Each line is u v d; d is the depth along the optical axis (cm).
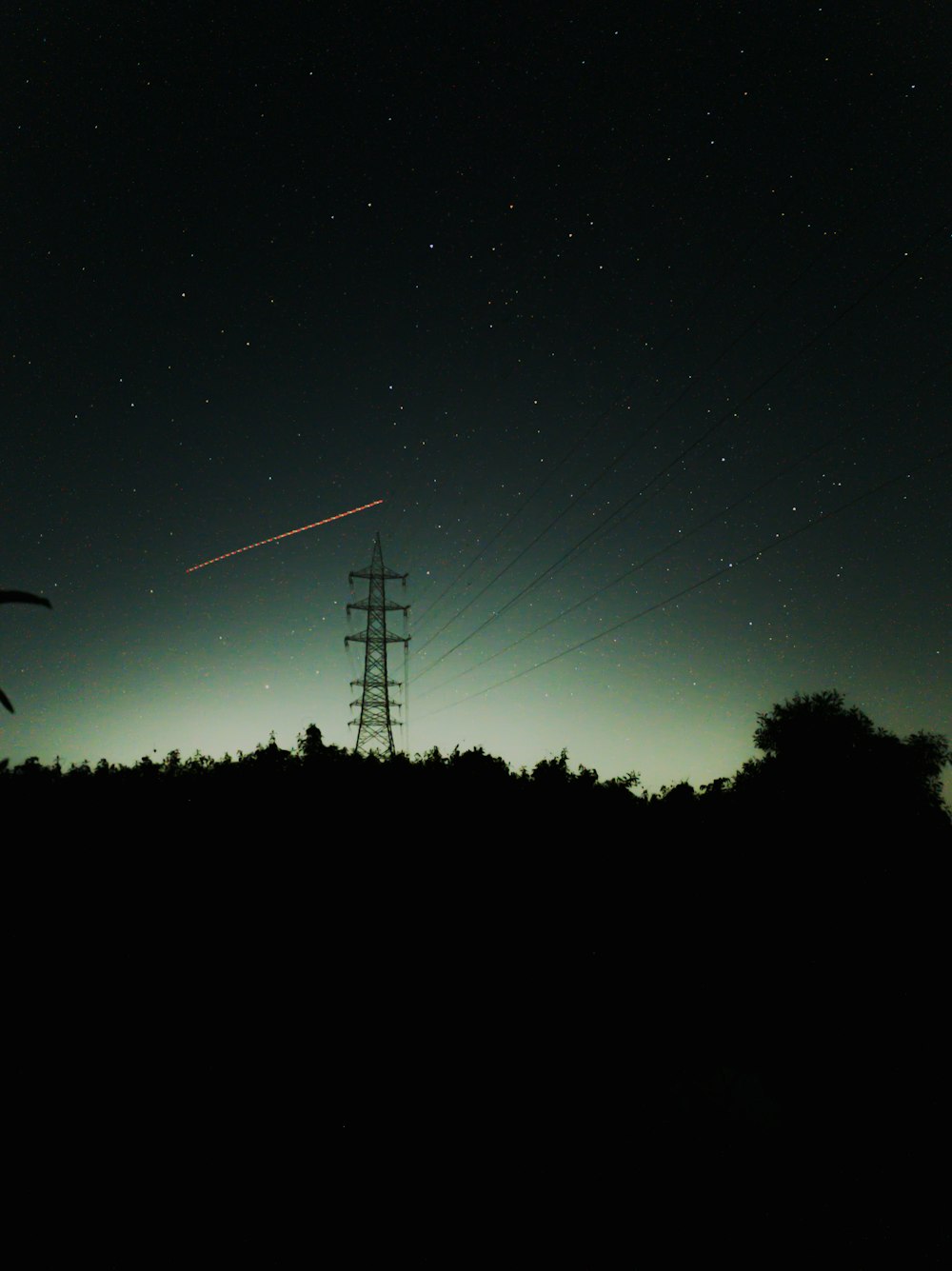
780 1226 682
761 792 1986
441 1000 1183
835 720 2648
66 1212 670
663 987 1318
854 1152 816
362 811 1481
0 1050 923
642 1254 635
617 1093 964
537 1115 906
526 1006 1202
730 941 1505
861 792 2116
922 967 1420
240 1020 1077
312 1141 827
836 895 1648
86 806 1303
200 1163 767
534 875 1454
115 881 1219
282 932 1253
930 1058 1079
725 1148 834
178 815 1379
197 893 1270
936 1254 638
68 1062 929
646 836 1667
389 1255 629
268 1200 713
